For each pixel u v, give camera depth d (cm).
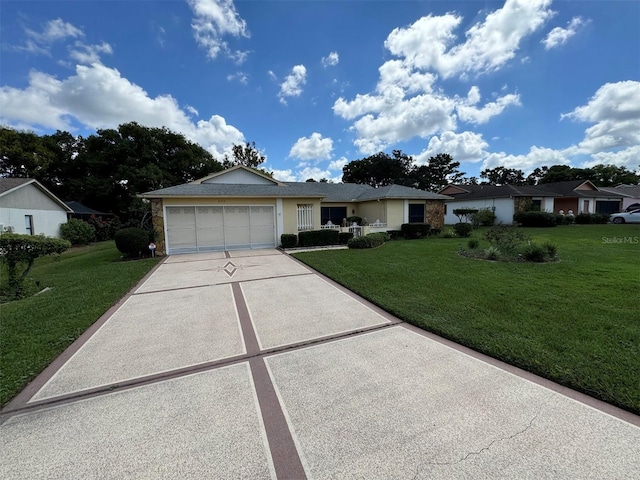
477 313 462
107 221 2483
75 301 570
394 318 471
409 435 218
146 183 2883
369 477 183
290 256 1118
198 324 461
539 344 351
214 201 1283
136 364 338
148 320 481
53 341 392
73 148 3284
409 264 867
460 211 2323
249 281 738
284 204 1403
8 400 271
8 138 2681
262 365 331
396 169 3928
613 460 191
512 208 2277
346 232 1513
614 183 4222
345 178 4347
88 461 199
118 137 3052
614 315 432
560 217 2245
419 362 330
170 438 220
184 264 989
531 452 199
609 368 295
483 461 193
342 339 397
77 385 296
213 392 280
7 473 191
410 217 1755
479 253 994
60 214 1959
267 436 220
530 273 714
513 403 253
